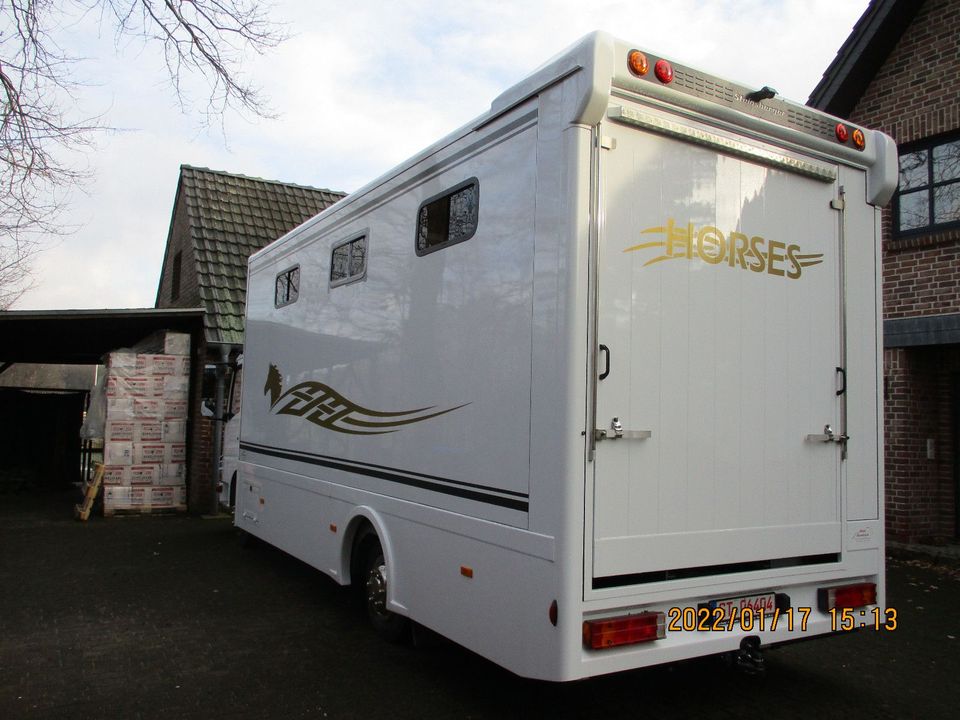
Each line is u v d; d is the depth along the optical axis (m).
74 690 4.22
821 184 4.09
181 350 11.18
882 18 7.80
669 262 3.46
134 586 6.63
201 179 14.10
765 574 3.69
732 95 3.68
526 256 3.44
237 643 5.03
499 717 3.86
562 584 3.07
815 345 3.99
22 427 14.56
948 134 7.71
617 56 3.30
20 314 10.09
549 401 3.21
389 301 4.66
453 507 3.87
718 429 3.58
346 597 6.25
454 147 4.10
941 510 7.88
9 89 6.35
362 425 4.92
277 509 6.48
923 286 7.66
